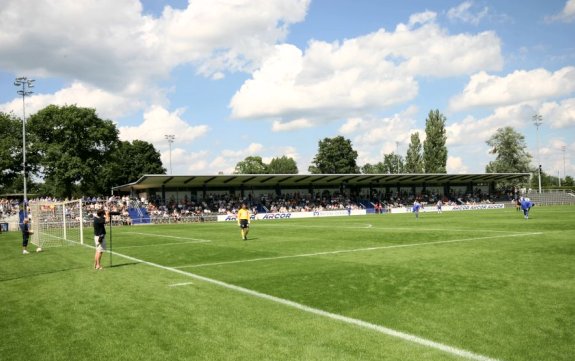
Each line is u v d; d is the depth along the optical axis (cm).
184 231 3338
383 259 1436
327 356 569
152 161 9000
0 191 7294
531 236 2098
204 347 616
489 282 1010
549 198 7512
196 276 1205
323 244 1991
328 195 6831
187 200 5844
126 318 778
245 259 1546
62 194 6681
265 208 6138
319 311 795
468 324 695
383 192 7231
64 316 808
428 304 824
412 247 1769
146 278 1187
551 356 558
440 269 1206
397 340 627
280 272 1236
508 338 626
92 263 1527
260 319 750
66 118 6388
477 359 550
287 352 587
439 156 8888
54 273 1318
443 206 6856
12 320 792
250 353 587
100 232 1388
